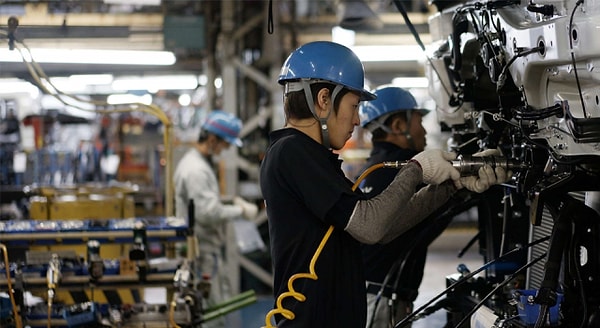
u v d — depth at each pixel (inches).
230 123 258.1
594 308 106.9
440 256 422.3
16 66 358.6
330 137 113.4
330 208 105.6
